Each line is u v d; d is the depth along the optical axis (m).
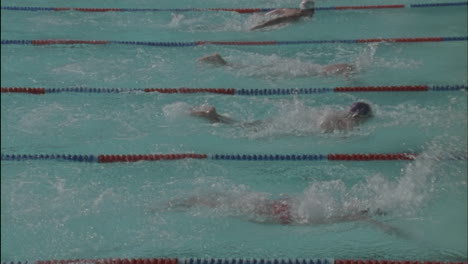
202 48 12.84
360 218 6.88
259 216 6.92
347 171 8.07
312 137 8.98
